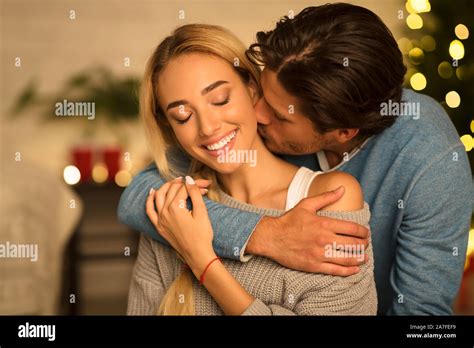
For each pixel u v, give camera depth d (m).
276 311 0.78
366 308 0.81
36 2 2.59
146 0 2.58
